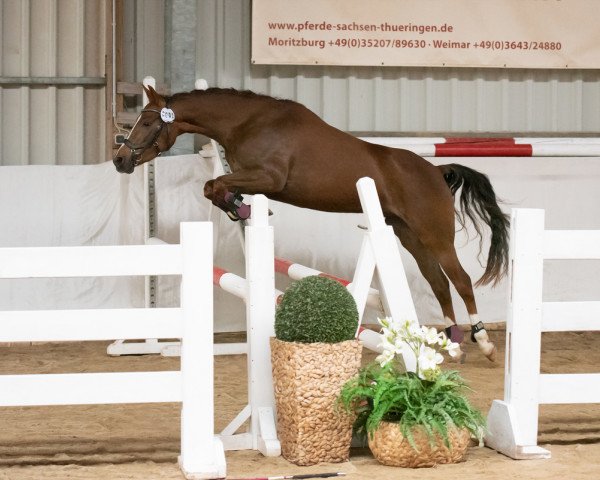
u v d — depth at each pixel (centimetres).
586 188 953
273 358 418
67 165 890
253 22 962
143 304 865
